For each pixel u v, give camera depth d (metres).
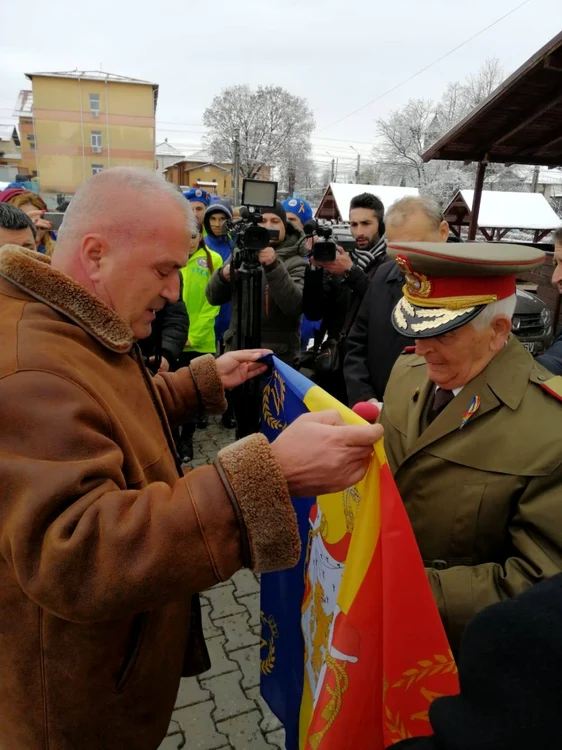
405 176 32.19
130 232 1.04
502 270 1.09
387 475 0.86
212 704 2.05
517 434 1.11
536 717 0.50
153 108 37.81
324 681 0.92
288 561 0.86
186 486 0.85
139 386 1.17
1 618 1.00
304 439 0.87
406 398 1.40
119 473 0.88
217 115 40.44
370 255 2.96
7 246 1.06
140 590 0.79
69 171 37.50
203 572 0.82
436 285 1.15
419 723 0.88
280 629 1.50
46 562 0.78
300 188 44.81
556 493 1.06
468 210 13.05
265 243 2.54
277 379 1.50
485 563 1.12
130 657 1.07
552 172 33.75
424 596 0.85
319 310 3.01
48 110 36.34
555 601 0.55
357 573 0.89
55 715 1.02
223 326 4.53
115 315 1.06
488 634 0.56
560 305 5.42
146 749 1.16
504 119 5.35
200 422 4.53
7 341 0.91
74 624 0.98
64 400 0.86
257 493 0.83
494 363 1.18
